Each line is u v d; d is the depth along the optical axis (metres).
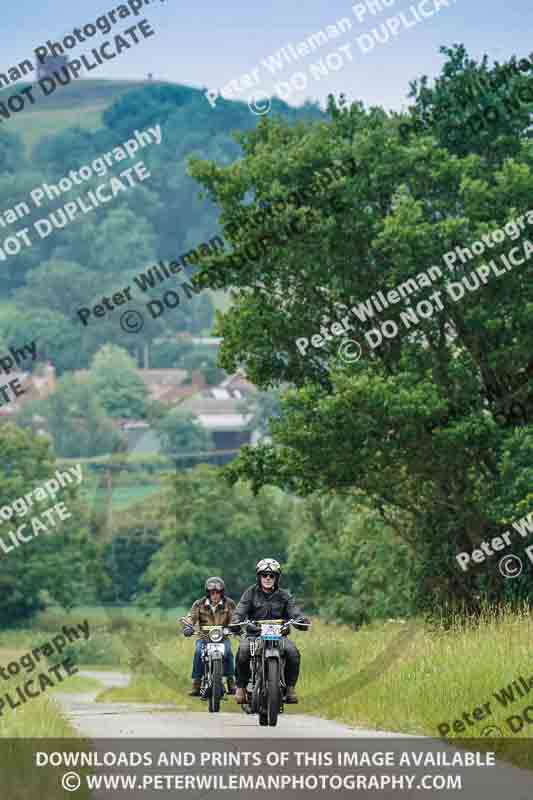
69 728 42.06
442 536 108.75
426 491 109.44
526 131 112.75
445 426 101.94
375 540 147.75
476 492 102.50
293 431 101.81
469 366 103.56
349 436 100.88
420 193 107.25
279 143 111.75
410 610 114.62
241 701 50.69
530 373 104.56
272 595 50.56
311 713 61.94
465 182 100.31
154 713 64.06
